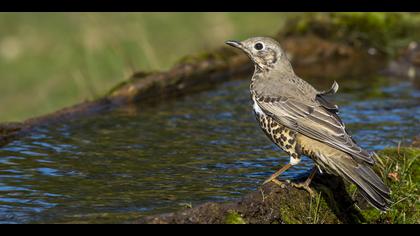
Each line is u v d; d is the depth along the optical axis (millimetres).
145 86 15148
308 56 18766
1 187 10023
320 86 16625
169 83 15695
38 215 8930
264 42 11867
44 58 23016
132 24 23625
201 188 10141
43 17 25750
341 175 9773
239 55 17781
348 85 16703
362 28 19234
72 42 23578
